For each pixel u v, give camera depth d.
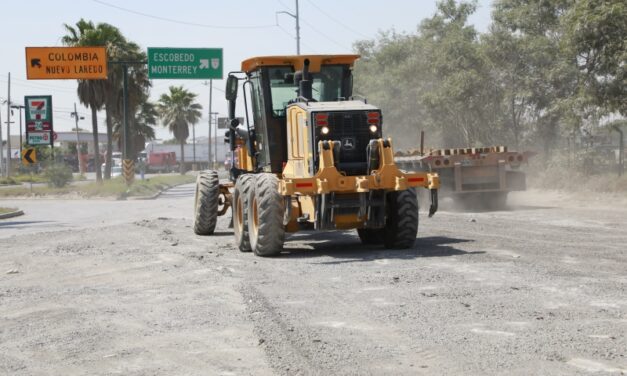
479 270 10.26
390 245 13.16
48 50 44.09
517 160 21.86
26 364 6.64
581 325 7.00
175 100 93.50
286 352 6.48
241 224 14.03
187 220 22.16
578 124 26.73
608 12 22.94
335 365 6.04
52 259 14.06
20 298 10.09
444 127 37.47
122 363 6.48
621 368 5.72
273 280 10.27
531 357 6.05
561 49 24.98
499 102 33.25
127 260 13.25
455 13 41.38
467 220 18.03
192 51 46.44
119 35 56.72
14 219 27.89
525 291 8.66
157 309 8.73
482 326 7.10
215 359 6.42
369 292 9.03
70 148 150.88
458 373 5.72
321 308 8.23
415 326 7.21
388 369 5.88
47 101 49.88
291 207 12.30
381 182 12.21
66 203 38.78
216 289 9.80
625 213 18.45
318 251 13.44
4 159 130.50
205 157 124.12
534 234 14.52
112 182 52.75
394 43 49.84
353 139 12.62
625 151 34.06
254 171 14.95
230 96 15.41
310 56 14.02
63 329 7.95
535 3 31.16
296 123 13.09
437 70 34.97
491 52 31.67
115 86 56.41
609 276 9.45
